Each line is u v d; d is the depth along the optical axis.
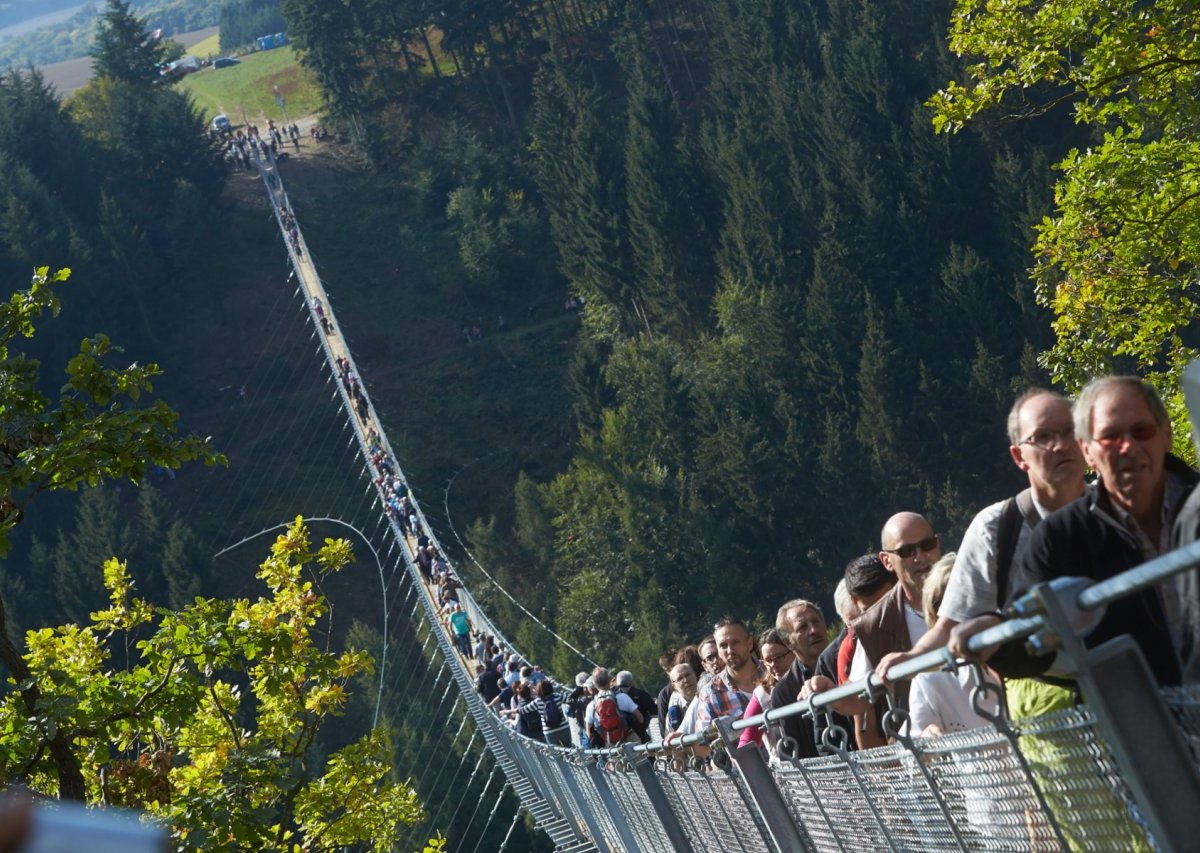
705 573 95.75
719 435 99.25
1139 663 3.09
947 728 5.46
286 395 144.62
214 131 173.75
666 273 120.75
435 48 183.50
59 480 10.49
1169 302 19.20
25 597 108.81
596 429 109.94
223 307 153.88
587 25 168.62
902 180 110.25
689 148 125.12
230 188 173.12
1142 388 3.86
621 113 151.38
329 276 156.50
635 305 128.38
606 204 127.81
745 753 6.83
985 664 3.72
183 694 11.09
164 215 161.88
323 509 131.38
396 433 134.25
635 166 123.94
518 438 132.50
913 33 130.12
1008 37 17.88
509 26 173.12
